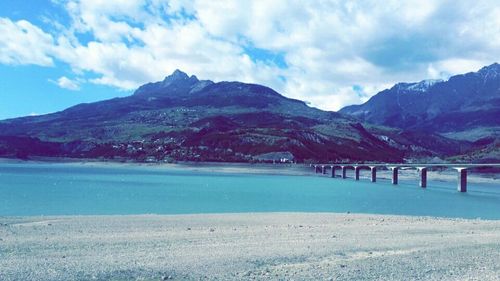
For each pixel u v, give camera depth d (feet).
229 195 313.53
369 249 101.76
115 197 279.28
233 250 98.48
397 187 469.16
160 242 108.06
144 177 552.82
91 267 80.38
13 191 305.73
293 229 134.92
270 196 312.71
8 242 102.73
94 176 554.87
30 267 79.25
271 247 102.42
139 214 191.11
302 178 638.53
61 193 299.38
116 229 130.72
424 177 476.54
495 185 529.86
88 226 135.54
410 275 77.71
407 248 104.06
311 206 248.52
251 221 156.04
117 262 84.89
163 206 234.17
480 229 144.15
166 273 77.30
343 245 106.01
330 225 146.82
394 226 145.69
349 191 386.93
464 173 413.39
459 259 91.25
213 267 81.82
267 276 75.97
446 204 283.38
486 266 85.61
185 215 173.78
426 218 176.86
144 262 85.20
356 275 77.15
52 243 103.65
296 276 76.13
